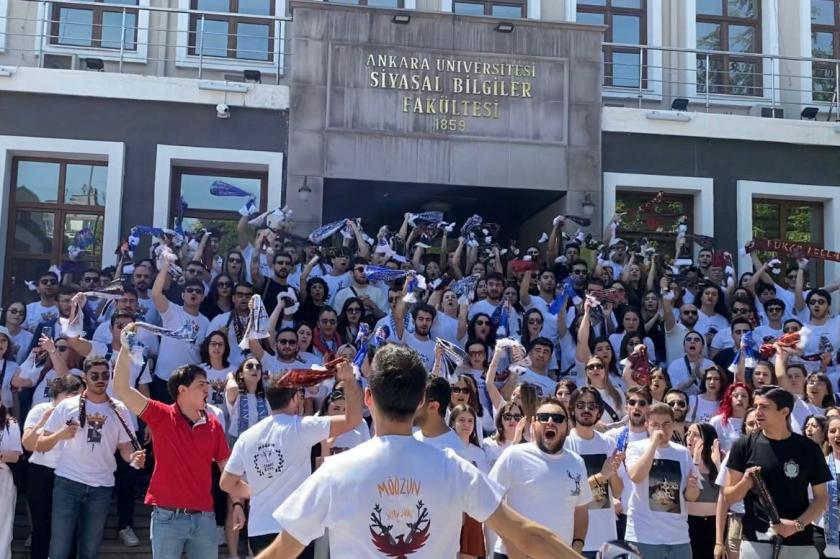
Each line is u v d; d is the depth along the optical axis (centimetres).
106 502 681
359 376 586
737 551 643
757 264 1120
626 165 1295
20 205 1212
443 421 536
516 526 272
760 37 1455
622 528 671
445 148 1235
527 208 1381
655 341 977
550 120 1263
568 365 942
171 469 544
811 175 1341
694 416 802
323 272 1033
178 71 1332
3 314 1128
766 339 899
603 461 597
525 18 1325
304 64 1224
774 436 556
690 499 615
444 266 1121
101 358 688
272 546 273
